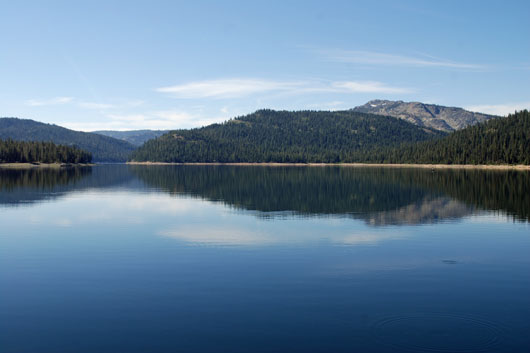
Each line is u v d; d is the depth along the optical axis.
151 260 28.39
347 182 110.88
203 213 51.78
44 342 16.11
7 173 155.88
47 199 68.44
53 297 21.05
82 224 43.69
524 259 28.81
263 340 16.12
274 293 21.45
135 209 55.97
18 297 21.08
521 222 44.69
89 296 21.17
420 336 16.39
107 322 17.89
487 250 31.52
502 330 16.92
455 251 31.16
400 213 51.28
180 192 82.19
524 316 18.38
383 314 18.61
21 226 42.50
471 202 62.59
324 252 30.73
